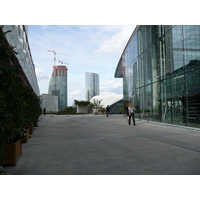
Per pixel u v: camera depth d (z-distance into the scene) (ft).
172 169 12.10
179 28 35.88
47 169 12.30
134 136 25.29
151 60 48.57
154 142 20.95
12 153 12.94
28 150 17.62
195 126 32.14
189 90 33.47
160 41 43.50
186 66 34.19
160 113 44.50
